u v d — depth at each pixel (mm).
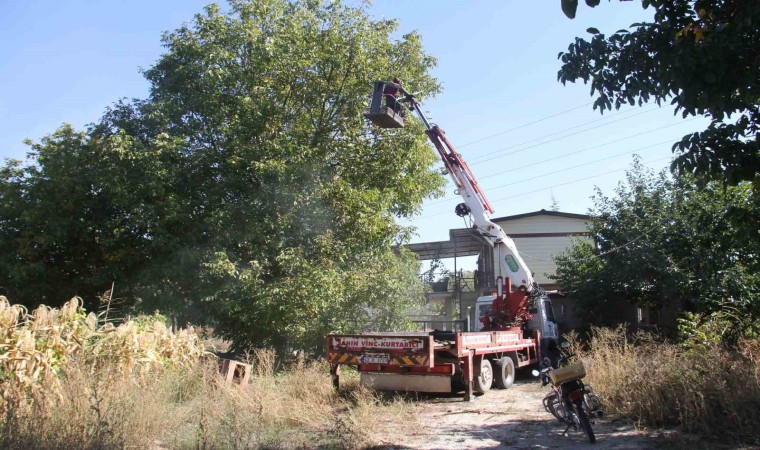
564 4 4590
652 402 8141
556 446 7191
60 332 8352
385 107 11727
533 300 15367
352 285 15547
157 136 15109
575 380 7586
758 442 6895
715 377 7805
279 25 16609
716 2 5910
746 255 16312
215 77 15586
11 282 15758
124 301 16359
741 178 6398
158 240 14711
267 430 7445
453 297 31906
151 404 7176
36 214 15578
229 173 15742
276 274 15727
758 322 12078
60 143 16578
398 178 17594
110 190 14578
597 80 6297
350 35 17109
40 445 5414
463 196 14602
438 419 9109
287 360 15750
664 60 5750
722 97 5789
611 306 21859
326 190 15883
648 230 19484
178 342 10648
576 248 23281
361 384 11242
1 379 7102
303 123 16641
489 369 12242
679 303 19828
